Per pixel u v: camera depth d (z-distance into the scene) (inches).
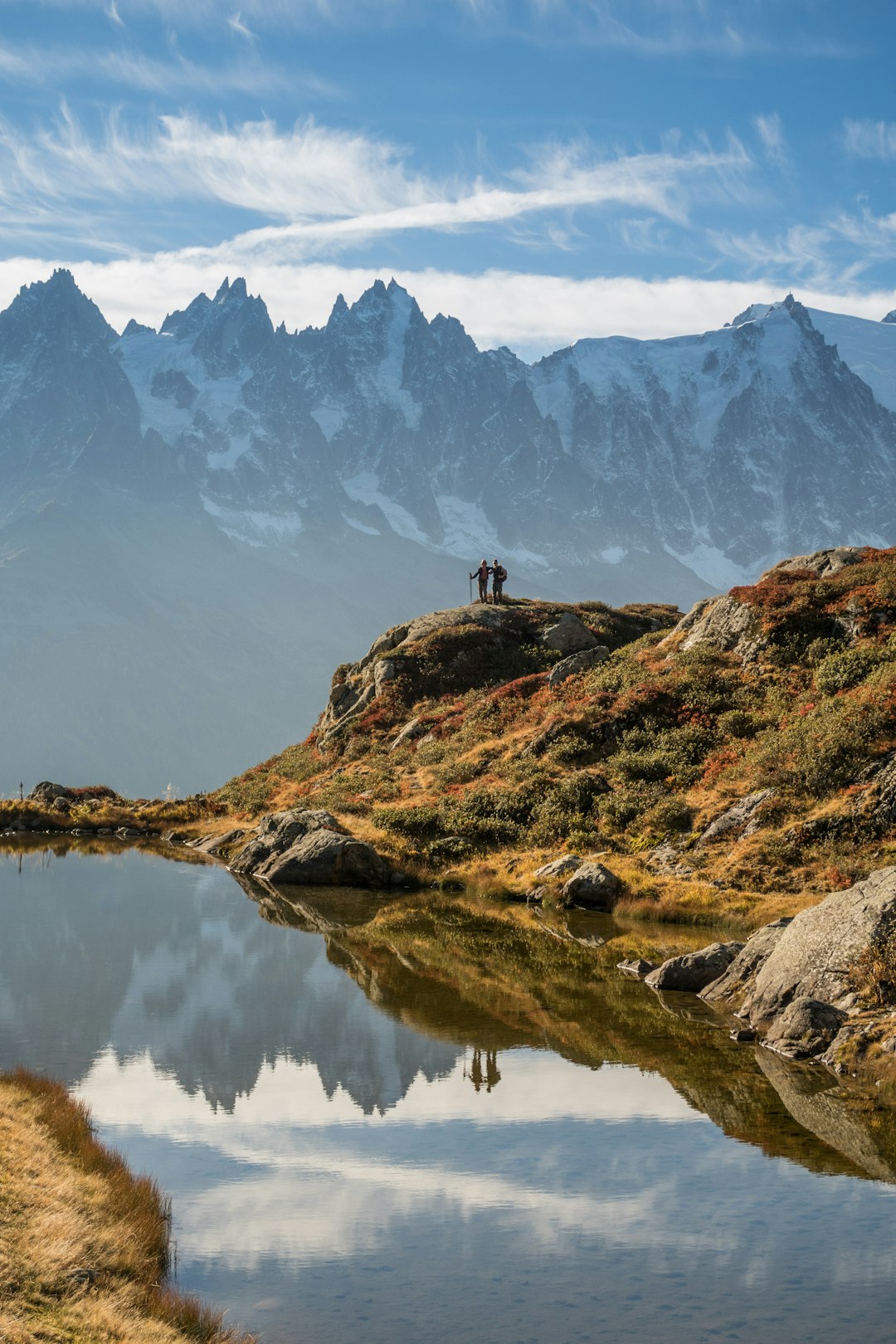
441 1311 390.9
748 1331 376.2
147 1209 450.6
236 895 1370.6
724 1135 565.6
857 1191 493.7
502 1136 565.3
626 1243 444.8
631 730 1721.2
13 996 849.5
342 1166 524.7
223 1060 689.0
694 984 891.4
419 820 1656.0
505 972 953.5
